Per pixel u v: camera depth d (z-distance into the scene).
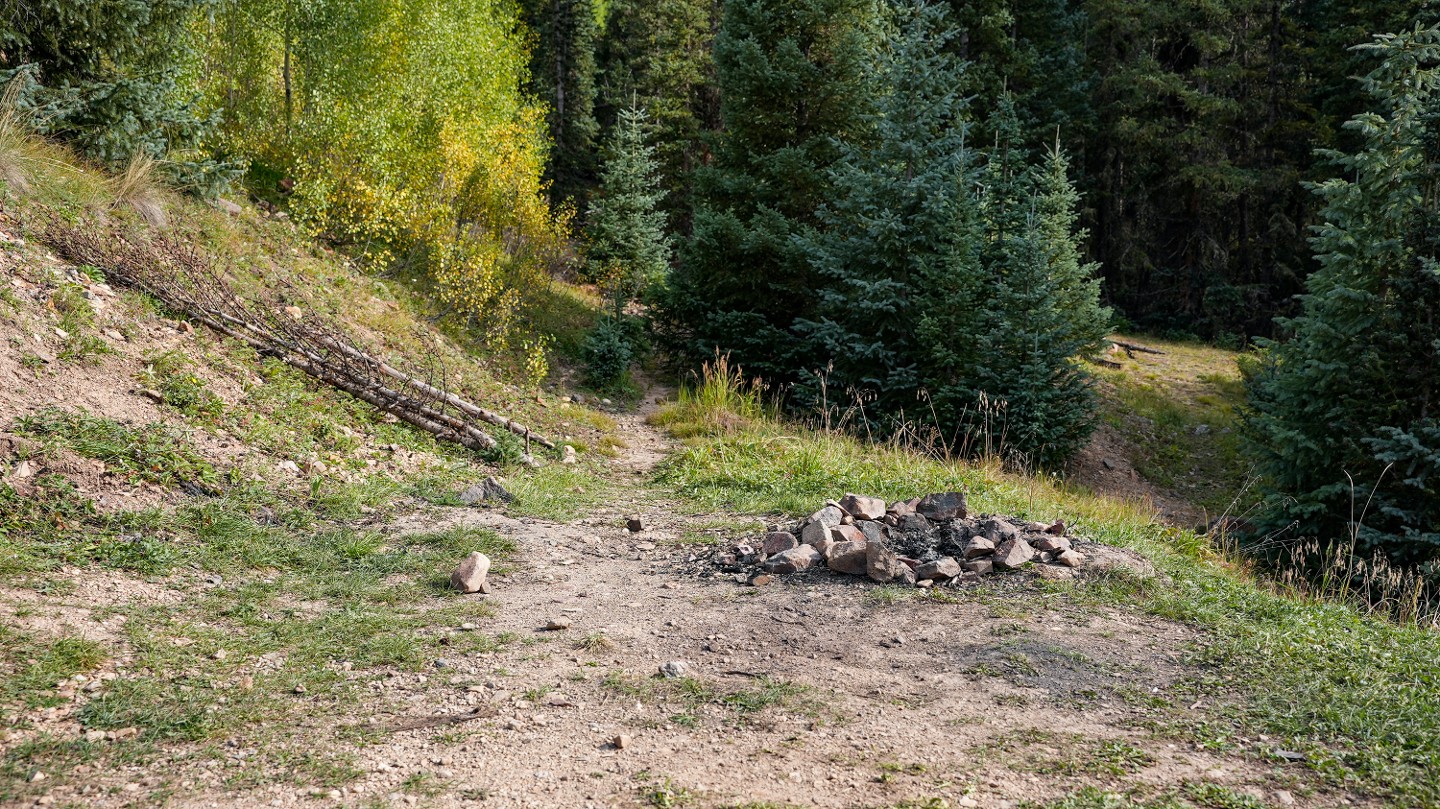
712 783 3.55
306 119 17.48
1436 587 9.70
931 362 14.80
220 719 3.93
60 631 4.44
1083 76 31.92
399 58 18.92
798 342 16.95
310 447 8.36
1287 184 29.81
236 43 18.75
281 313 11.20
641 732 4.05
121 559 5.48
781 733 4.06
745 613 5.86
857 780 3.59
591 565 6.98
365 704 4.24
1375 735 4.02
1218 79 29.69
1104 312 19.30
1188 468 18.91
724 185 18.08
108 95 11.32
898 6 17.00
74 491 5.97
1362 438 11.28
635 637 5.38
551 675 4.73
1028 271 14.87
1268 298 30.34
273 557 6.16
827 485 9.85
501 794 3.44
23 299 7.68
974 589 6.27
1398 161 12.12
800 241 16.25
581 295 23.66
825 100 17.70
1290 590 7.98
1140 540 8.03
